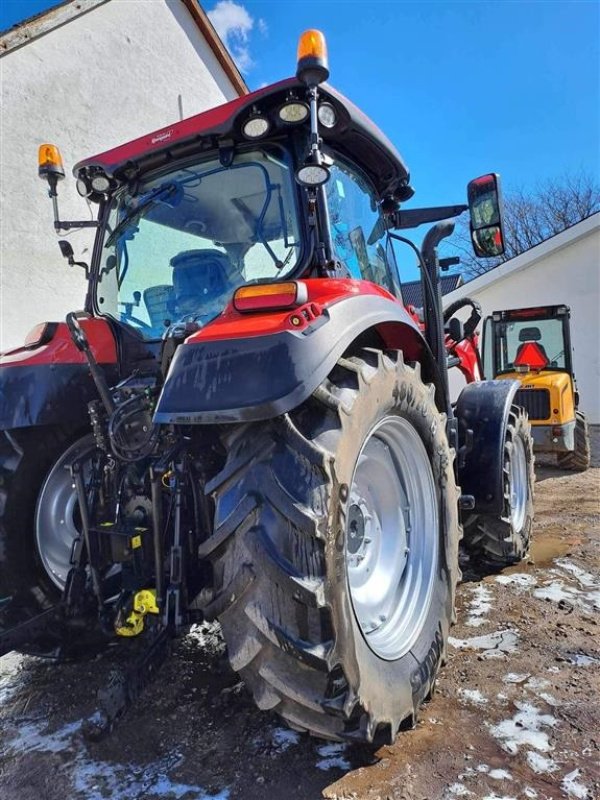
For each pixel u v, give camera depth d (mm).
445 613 2260
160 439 2062
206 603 1785
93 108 6816
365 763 1825
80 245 6430
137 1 7555
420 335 2385
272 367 1565
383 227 3084
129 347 2562
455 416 3441
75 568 2264
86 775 1827
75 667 2551
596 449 9266
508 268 13258
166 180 2535
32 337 2668
